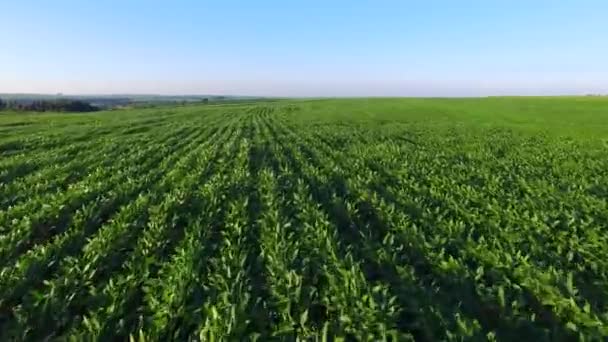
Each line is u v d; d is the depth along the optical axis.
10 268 6.23
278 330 4.75
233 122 42.12
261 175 13.40
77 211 8.99
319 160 17.14
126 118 49.75
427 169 15.41
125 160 16.92
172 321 4.88
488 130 32.84
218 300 5.39
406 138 26.88
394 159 17.47
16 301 5.68
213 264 6.51
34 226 8.36
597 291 5.96
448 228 8.33
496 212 9.34
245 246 7.38
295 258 6.55
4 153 19.55
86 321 4.79
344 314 5.03
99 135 28.64
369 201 10.38
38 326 4.93
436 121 43.94
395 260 6.60
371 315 4.79
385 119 47.22
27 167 15.72
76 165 15.66
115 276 6.21
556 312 5.34
